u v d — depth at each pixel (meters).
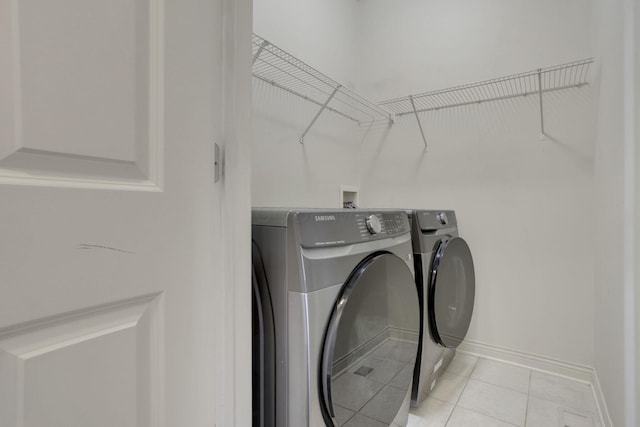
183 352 0.64
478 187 2.31
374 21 2.76
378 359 1.23
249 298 0.83
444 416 1.67
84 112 0.47
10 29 0.41
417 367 1.66
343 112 2.65
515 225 2.18
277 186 2.02
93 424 0.49
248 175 0.82
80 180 0.47
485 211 2.29
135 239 0.55
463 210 2.38
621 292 1.29
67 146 0.45
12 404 0.41
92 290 0.49
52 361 0.45
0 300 0.40
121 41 0.52
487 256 2.29
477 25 2.30
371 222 1.23
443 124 2.46
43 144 0.43
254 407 1.03
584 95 1.95
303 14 2.21
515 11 2.16
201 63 0.68
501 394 1.85
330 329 1.00
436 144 2.49
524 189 2.15
